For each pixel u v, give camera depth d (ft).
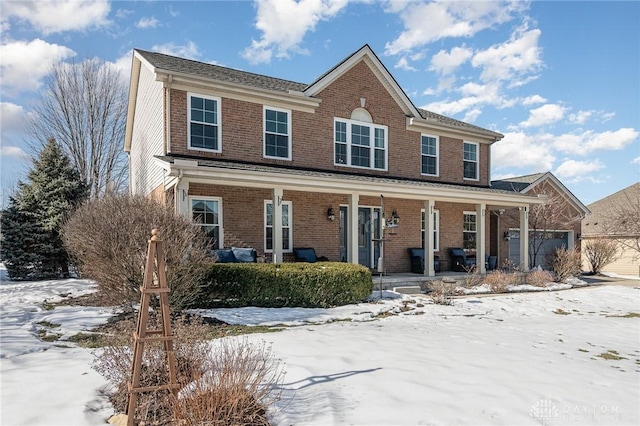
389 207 50.85
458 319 30.45
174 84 38.22
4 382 14.28
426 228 46.47
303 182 36.83
